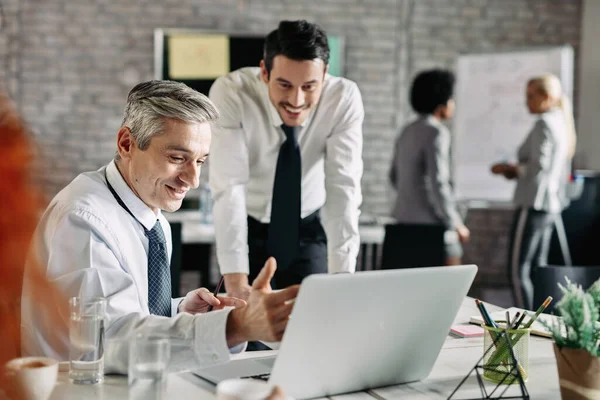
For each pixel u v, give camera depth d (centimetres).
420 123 443
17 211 47
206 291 156
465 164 555
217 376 125
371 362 121
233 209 223
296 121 211
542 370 137
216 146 228
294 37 201
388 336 119
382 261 384
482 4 606
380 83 599
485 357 130
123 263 146
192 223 445
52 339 135
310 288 104
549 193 451
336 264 222
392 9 597
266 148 236
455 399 119
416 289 117
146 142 144
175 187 148
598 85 605
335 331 112
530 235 453
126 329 130
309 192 243
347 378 120
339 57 589
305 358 112
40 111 568
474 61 554
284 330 118
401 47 599
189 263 421
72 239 139
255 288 120
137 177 147
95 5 567
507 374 120
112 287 138
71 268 138
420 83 443
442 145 437
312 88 206
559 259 530
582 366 108
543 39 612
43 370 100
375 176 602
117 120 576
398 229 383
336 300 108
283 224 232
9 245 47
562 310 111
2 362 62
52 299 62
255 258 244
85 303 122
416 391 124
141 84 148
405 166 448
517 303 457
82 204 143
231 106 229
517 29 610
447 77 441
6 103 48
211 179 228
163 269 155
